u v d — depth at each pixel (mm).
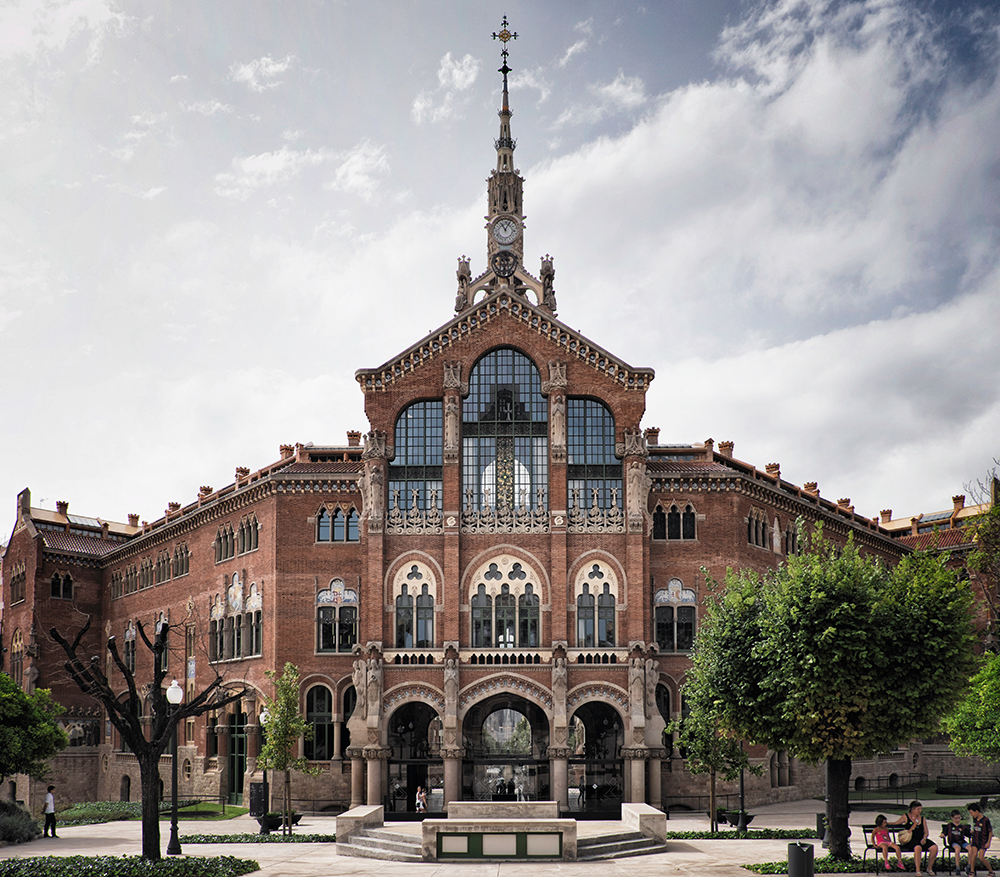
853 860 33688
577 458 62625
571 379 62969
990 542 63062
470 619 60219
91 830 52312
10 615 93938
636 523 60781
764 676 35531
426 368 63344
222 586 70750
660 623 63281
